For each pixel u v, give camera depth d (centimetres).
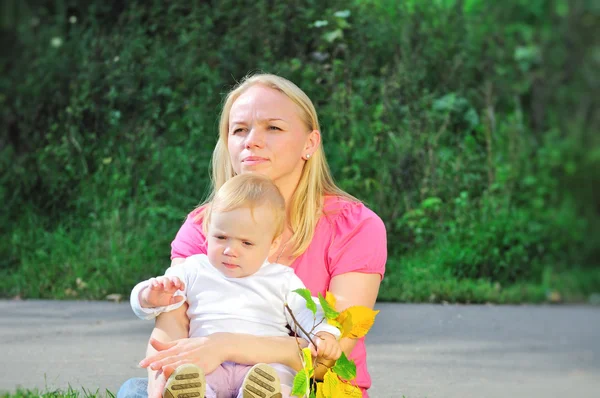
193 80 1070
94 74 1065
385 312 828
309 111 404
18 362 606
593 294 1099
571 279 1123
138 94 1056
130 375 574
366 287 395
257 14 1101
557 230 1162
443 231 997
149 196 984
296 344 361
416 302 884
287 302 376
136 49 1084
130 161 1013
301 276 394
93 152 1027
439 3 1203
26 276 886
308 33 1099
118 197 988
